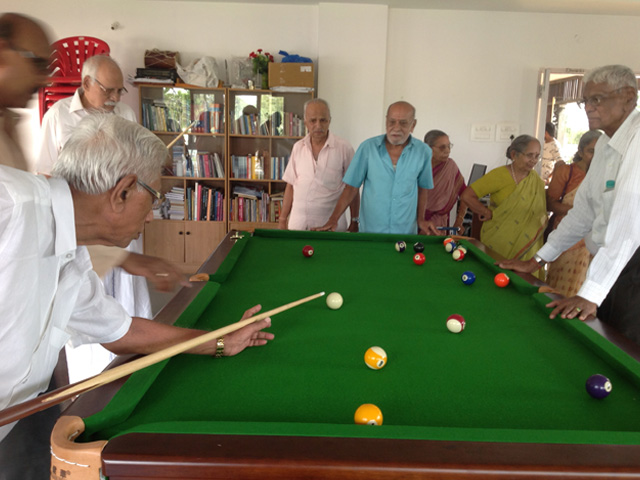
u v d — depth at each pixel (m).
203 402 1.06
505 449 0.83
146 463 0.79
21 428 1.39
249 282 2.00
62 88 4.76
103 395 1.00
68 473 0.83
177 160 5.45
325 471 0.79
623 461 0.81
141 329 1.26
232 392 1.11
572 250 3.22
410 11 5.63
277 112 5.43
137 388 1.02
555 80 6.05
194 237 5.51
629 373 1.21
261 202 5.54
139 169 1.04
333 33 5.46
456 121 5.86
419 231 3.49
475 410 1.07
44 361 1.16
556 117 6.16
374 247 2.73
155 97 5.40
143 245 5.48
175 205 5.48
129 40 5.48
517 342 1.45
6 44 1.10
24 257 0.93
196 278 1.88
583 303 1.61
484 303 1.80
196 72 5.20
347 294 1.89
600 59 5.79
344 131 5.64
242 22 5.50
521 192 3.38
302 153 3.78
